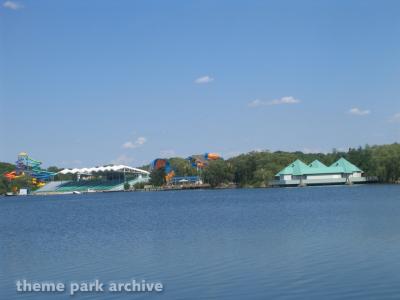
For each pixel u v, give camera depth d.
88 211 126.19
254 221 73.56
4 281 35.81
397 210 80.75
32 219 104.12
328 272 34.06
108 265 40.16
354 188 196.50
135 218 92.50
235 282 32.53
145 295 30.47
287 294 29.30
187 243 50.81
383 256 38.78
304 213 84.75
